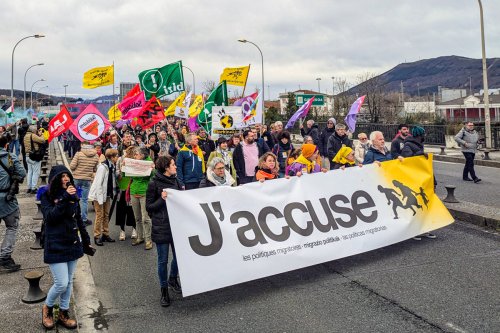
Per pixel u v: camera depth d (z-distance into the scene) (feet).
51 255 14.44
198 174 28.02
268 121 154.71
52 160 75.97
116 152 26.81
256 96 48.88
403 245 23.17
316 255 19.70
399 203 23.07
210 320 15.47
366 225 21.58
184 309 16.49
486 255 21.07
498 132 78.18
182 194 17.70
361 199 22.04
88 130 35.81
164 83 46.68
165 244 17.30
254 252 18.39
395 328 14.33
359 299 16.69
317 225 20.34
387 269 19.76
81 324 15.33
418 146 25.36
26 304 16.52
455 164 61.72
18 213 20.72
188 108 62.18
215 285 17.25
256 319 15.40
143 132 55.36
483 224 26.40
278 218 19.58
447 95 336.90
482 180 44.96
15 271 20.03
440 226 23.86
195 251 17.35
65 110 38.45
